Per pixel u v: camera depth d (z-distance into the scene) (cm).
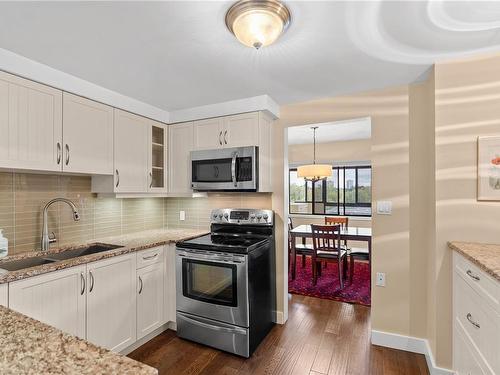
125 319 211
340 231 391
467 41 160
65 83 199
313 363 206
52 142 193
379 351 220
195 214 319
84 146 215
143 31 148
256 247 231
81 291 182
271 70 196
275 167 278
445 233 183
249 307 216
